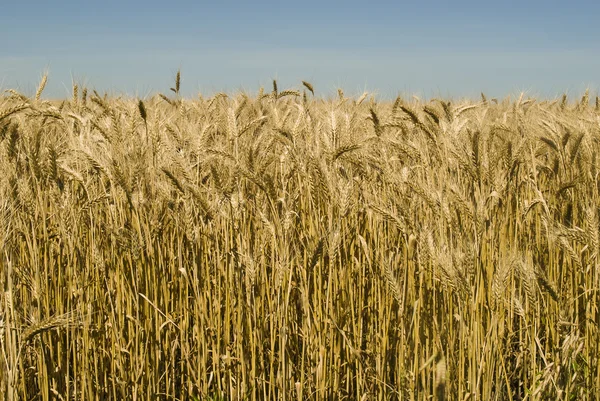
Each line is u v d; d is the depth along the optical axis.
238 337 2.71
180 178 2.94
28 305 2.70
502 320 2.64
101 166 2.76
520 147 3.04
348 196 2.68
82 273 2.76
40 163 2.81
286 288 2.79
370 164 3.06
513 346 2.95
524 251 2.94
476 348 2.58
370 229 2.98
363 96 3.99
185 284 2.92
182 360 2.81
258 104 4.04
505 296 2.78
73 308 2.76
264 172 3.00
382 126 3.10
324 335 2.71
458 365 2.56
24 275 2.62
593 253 2.67
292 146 3.00
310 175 2.91
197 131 3.23
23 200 2.70
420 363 2.58
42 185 2.88
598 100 5.07
